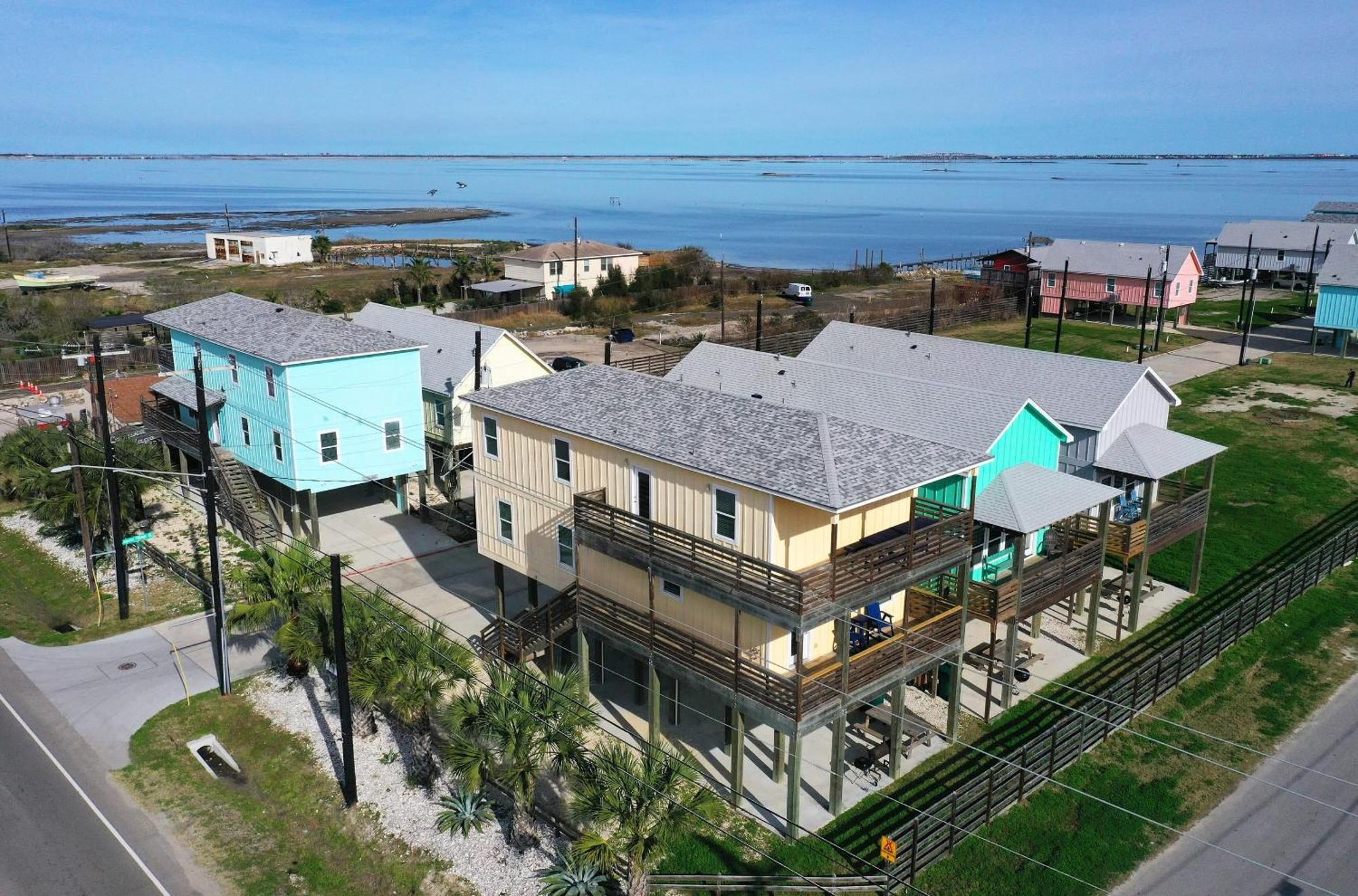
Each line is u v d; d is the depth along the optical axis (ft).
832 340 151.33
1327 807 75.25
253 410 128.67
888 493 69.05
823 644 81.46
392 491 143.64
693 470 75.56
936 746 84.23
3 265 416.05
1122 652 100.17
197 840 73.77
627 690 94.17
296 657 82.74
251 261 433.07
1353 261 219.61
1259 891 66.28
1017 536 86.48
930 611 84.17
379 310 171.63
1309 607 108.47
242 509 127.03
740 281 351.67
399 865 71.36
